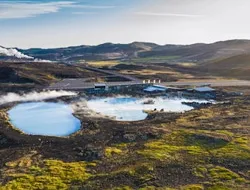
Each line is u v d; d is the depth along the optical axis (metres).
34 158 73.81
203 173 62.44
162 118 113.62
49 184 59.03
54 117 118.31
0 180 61.09
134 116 122.69
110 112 128.75
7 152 78.44
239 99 151.12
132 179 60.22
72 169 66.25
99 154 74.38
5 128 100.25
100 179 60.72
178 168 65.25
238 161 68.31
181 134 88.88
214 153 73.75
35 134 96.62
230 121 104.62
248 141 81.88
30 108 132.75
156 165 66.94
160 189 55.06
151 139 86.12
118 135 90.44
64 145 83.56
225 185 56.41
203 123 102.25
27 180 60.88
